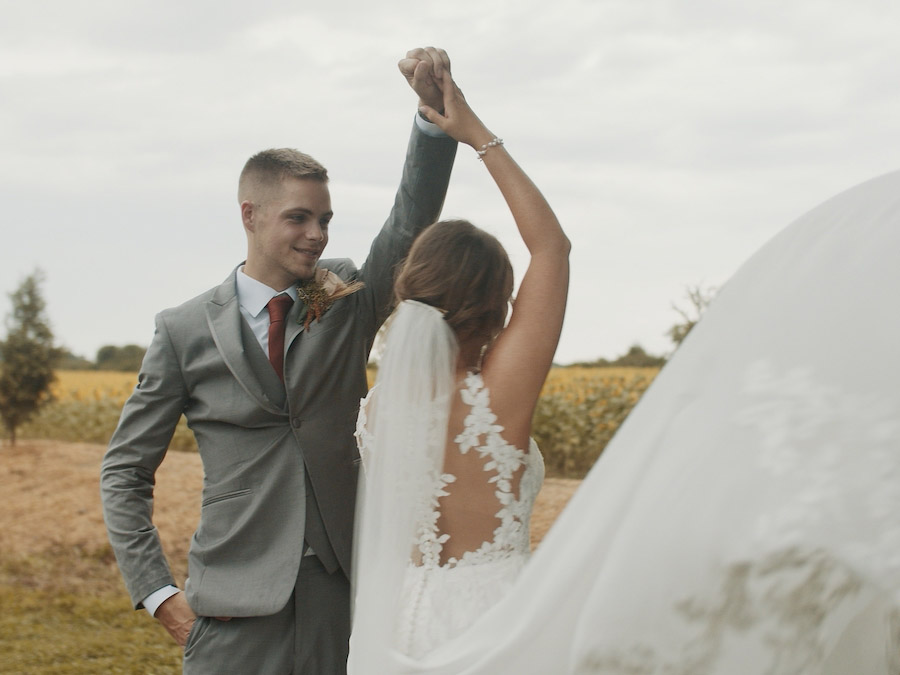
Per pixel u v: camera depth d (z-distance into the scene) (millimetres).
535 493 2002
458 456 1910
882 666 1524
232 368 2641
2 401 12688
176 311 2801
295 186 2678
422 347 1923
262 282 2766
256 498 2592
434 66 2154
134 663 5941
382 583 1892
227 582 2553
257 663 2533
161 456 2787
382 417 1943
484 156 2104
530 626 1592
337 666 2588
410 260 2066
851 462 1365
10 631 7031
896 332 1424
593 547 1541
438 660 1716
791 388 1438
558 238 2006
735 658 1408
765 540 1373
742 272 1604
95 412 14250
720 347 1540
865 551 1336
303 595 2564
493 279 2023
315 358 2650
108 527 2723
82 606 7816
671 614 1425
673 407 1527
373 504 1942
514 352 1924
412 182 2734
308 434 2617
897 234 1494
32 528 9586
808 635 1395
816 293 1498
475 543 1904
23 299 12984
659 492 1468
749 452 1427
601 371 12594
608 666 1453
